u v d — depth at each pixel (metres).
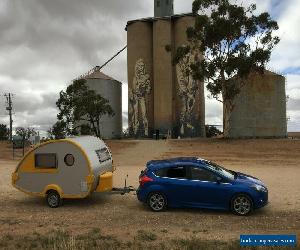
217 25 45.56
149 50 67.75
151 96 66.75
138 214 12.02
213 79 47.69
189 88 63.62
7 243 8.88
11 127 72.75
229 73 45.41
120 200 14.20
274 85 53.91
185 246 8.23
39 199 14.74
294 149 36.28
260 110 53.59
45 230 10.34
